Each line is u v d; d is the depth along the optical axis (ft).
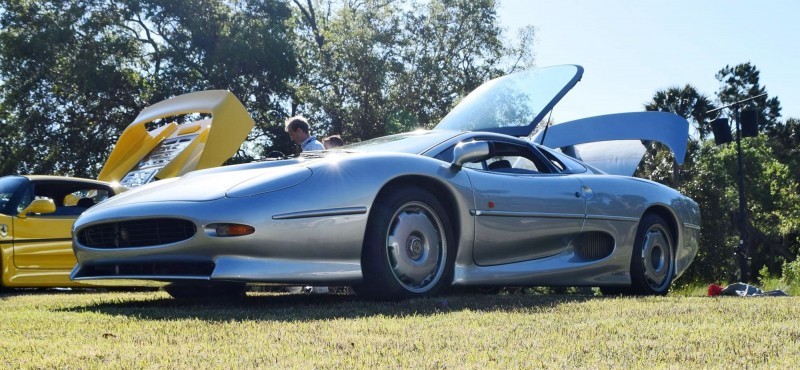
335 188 12.49
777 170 142.92
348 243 12.49
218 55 84.64
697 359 6.68
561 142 28.02
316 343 7.70
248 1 90.53
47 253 24.17
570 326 9.00
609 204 16.84
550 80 20.10
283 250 12.09
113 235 13.06
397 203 13.04
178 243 12.15
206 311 11.64
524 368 6.25
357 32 95.86
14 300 16.58
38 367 6.54
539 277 15.26
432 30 98.73
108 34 89.81
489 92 20.61
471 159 13.99
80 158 86.63
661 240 18.30
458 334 8.32
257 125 91.35
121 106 89.51
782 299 13.47
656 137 27.61
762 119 163.32
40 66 86.22
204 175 13.73
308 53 100.12
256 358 6.84
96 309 12.62
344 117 95.04
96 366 6.54
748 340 7.75
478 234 14.19
